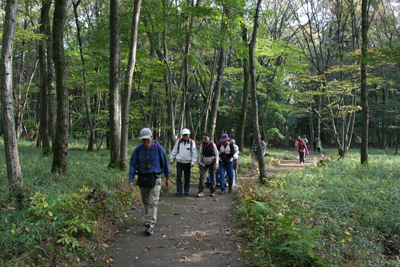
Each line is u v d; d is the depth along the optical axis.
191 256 3.51
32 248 3.05
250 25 12.22
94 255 3.48
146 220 4.69
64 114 6.88
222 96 25.84
